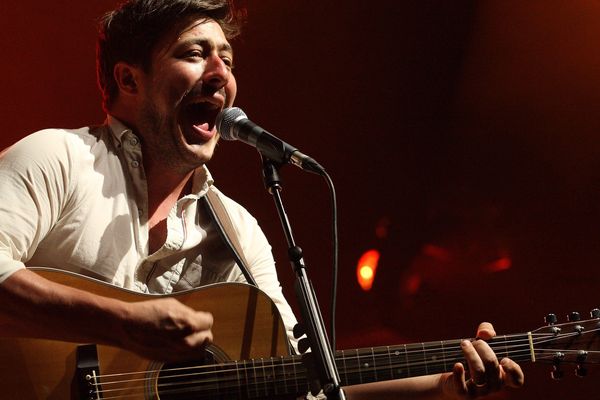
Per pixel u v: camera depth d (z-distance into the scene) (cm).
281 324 646
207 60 668
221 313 636
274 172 582
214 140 677
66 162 611
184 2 661
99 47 689
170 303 586
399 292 1418
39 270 591
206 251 686
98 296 571
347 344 1391
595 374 1298
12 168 589
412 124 1465
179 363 611
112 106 678
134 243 640
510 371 632
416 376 649
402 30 1444
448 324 1403
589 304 1416
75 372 584
